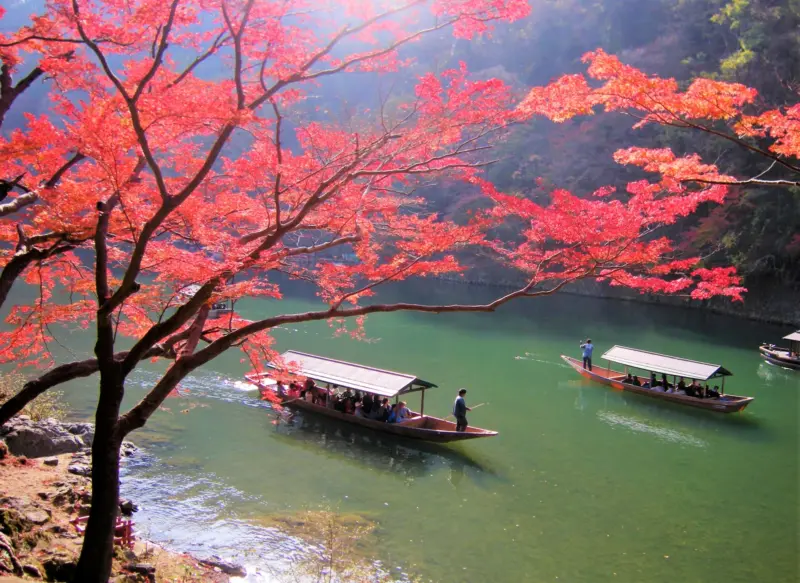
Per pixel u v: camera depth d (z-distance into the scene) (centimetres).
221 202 1188
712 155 4238
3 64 1022
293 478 1711
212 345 897
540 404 2553
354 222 1098
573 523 1541
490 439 2123
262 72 879
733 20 4172
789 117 802
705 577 1317
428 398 2556
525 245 1207
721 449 2120
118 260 1209
